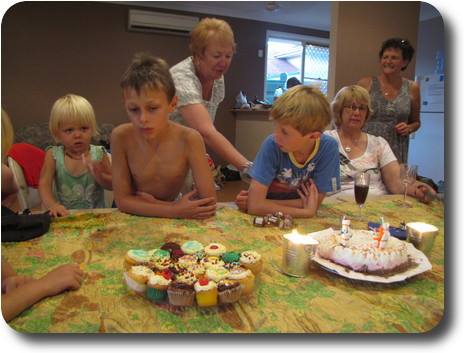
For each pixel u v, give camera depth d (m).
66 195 1.77
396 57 2.42
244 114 5.99
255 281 0.85
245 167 1.59
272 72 7.33
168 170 1.40
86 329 0.67
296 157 1.41
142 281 0.77
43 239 1.08
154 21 5.39
